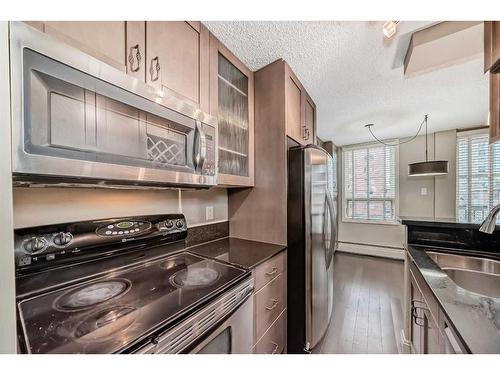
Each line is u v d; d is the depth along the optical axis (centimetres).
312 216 162
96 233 104
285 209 163
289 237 164
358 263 385
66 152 69
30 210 93
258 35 135
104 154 79
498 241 138
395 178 420
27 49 61
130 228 117
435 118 302
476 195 356
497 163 341
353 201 462
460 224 149
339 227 471
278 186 166
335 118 299
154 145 96
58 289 91
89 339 61
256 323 125
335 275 328
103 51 82
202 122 118
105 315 72
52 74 66
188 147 111
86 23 78
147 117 93
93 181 86
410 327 160
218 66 142
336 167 463
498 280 126
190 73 117
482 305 80
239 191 187
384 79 192
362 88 209
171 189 146
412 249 155
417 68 153
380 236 430
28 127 60
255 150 176
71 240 96
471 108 262
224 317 90
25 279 84
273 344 144
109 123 80
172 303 80
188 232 162
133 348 60
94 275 103
